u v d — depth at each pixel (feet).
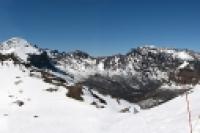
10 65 337.52
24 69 332.39
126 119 163.53
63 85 284.61
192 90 180.65
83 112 218.18
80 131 175.63
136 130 135.13
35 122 195.62
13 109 225.35
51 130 179.11
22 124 191.21
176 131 113.91
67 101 244.63
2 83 277.23
